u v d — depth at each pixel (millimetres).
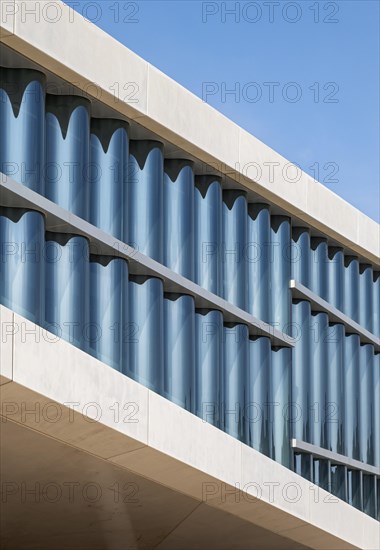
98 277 17672
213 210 20984
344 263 27031
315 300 24781
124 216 18188
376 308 28250
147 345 18547
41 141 16531
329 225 25031
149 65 18625
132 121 18625
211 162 20547
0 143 16125
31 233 16109
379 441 27781
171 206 19891
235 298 21516
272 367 23094
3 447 15391
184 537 20828
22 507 17531
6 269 15883
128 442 16219
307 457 24047
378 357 28312
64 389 14750
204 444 18031
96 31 17391
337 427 25750
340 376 26078
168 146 19734
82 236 17109
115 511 18500
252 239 22656
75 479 16891
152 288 18750
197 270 20547
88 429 15500
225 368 21234
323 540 22656
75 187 17156
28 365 14094
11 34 15758
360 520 24000
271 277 23250
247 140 21562
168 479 17797
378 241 27656
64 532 19141
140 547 20828
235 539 21531
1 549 19328
